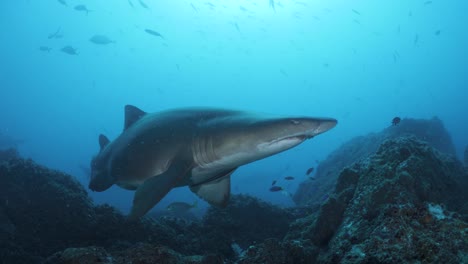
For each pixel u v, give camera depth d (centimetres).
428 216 356
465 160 1483
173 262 410
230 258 687
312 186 1759
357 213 508
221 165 459
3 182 639
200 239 704
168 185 431
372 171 576
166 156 493
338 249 449
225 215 775
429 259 314
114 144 652
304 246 513
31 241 590
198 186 533
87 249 390
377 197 494
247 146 428
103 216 632
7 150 2028
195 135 466
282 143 419
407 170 536
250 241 766
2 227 588
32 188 645
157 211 1733
